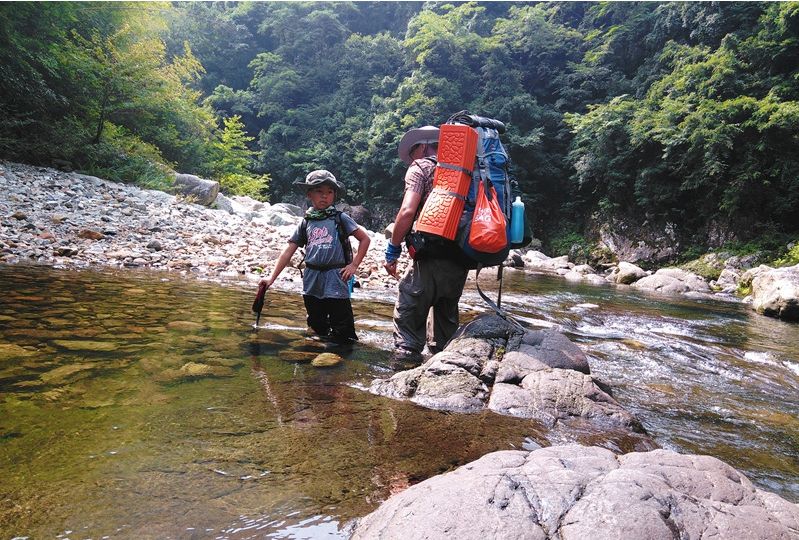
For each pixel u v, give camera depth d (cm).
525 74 3116
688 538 95
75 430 154
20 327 271
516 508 101
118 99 1352
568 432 190
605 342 400
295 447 154
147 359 233
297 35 4381
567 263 1681
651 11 2894
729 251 1891
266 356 257
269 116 4109
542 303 645
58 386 190
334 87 4197
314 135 3719
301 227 329
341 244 318
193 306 371
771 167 1878
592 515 98
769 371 346
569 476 112
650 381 292
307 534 109
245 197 1616
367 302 485
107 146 1222
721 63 2031
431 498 107
